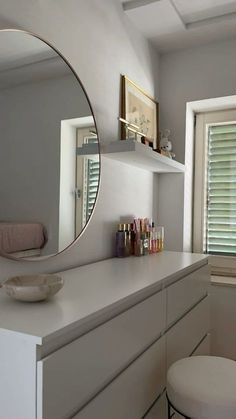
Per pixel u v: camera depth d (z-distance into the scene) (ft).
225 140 7.79
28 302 3.02
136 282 3.83
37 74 3.88
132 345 3.46
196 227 7.97
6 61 3.50
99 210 5.24
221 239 7.80
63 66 4.25
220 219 7.82
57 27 4.25
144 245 5.95
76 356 2.64
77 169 4.57
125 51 5.97
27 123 3.75
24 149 3.71
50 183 4.09
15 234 3.61
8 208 3.52
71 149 4.44
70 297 3.21
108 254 5.53
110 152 5.16
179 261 5.32
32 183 3.82
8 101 3.51
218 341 6.98
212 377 3.73
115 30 5.63
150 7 5.75
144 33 6.62
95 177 5.00
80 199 4.64
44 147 3.99
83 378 2.73
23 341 2.35
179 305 4.71
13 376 2.41
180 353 4.73
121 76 5.79
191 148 7.82
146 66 6.84
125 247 5.65
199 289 5.57
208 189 7.95
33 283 3.34
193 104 7.39
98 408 2.93
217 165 7.86
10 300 3.09
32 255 3.84
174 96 7.43
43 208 3.99
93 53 5.00
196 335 5.43
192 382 3.62
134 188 6.42
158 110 7.38
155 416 4.15
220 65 6.97
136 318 3.53
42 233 3.98
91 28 4.96
